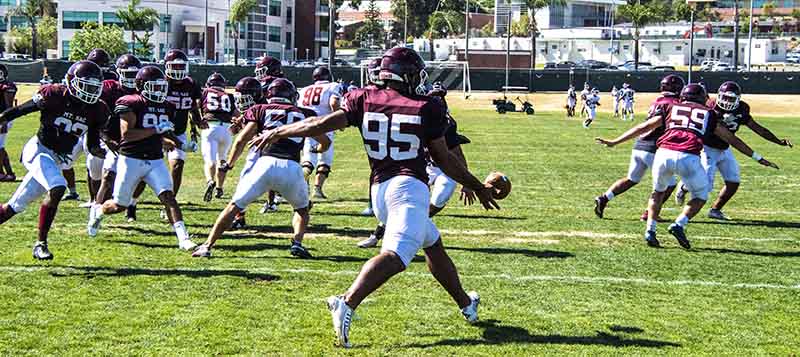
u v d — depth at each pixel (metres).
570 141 44.91
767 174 30.62
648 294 12.84
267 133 9.89
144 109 14.70
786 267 15.00
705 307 12.18
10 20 171.50
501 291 12.81
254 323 10.88
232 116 20.70
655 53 162.25
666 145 16.27
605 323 11.23
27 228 17.08
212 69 98.06
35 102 13.55
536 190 25.39
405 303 11.96
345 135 47.47
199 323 10.83
